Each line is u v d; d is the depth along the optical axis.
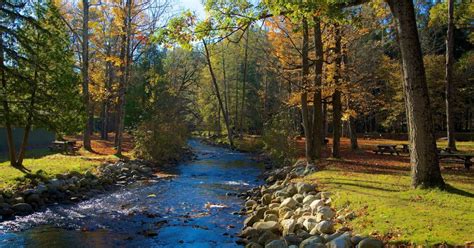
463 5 20.58
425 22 38.09
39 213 10.89
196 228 9.74
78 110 14.91
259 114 48.28
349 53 21.75
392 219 7.29
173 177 18.84
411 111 9.70
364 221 7.53
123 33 23.16
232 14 11.07
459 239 5.92
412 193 9.23
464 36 42.41
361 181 11.76
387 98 32.59
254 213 10.49
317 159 18.19
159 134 23.50
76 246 8.22
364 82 21.69
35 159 18.31
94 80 28.03
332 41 18.47
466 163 14.66
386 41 35.78
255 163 25.25
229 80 50.97
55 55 14.37
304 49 17.58
